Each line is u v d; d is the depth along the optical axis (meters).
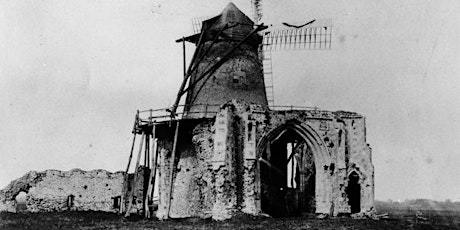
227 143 32.81
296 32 37.84
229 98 36.44
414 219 40.44
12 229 27.42
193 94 37.56
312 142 36.06
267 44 38.88
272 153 40.72
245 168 33.59
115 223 30.64
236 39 37.41
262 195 37.81
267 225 28.12
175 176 36.31
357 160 36.50
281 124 35.19
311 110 36.22
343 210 35.28
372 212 35.84
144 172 40.50
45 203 40.94
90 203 41.75
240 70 37.16
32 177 41.00
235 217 31.58
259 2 39.03
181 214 35.38
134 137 37.22
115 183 42.19
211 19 37.88
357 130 36.84
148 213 35.06
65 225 29.50
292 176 45.53
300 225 28.08
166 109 35.66
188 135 36.31
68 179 41.69
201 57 37.53
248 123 34.06
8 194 40.28
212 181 33.38
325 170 35.75
